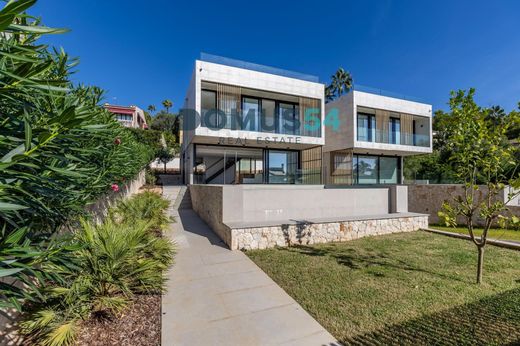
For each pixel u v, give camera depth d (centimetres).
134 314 296
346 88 3375
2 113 164
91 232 319
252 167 1609
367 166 1827
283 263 491
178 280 407
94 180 373
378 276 427
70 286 273
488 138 396
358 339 261
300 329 279
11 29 135
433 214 1242
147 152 1491
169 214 1008
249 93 1400
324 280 410
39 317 236
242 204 659
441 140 2125
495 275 433
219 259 512
